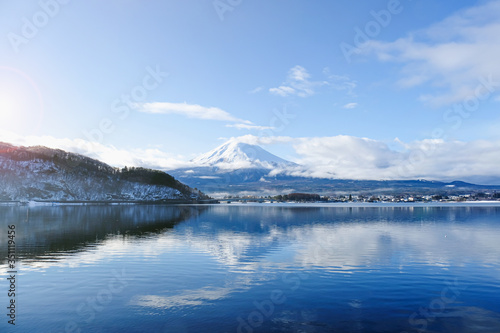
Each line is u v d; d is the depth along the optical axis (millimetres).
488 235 59281
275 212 167750
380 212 164875
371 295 23500
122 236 57250
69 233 61500
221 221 98250
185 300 22406
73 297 22906
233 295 23516
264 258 36906
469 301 22281
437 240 52281
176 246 45344
